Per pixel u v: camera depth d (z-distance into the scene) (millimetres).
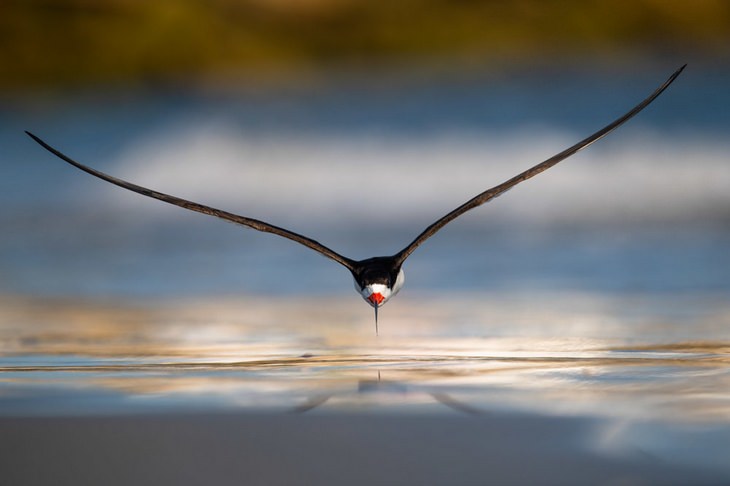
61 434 8609
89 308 15742
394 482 7336
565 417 8938
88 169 10617
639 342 12477
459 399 9711
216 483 7355
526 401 9562
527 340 12812
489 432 8531
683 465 7488
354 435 8531
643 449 7926
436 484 7277
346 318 14688
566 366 11164
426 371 11039
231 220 10977
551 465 7602
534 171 11062
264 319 14695
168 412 9328
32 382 10602
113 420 9047
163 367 11422
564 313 14508
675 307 14688
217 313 15203
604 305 15031
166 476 7520
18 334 13602
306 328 13984
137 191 10680
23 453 8102
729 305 14719
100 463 7816
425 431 8609
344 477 7461
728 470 7348
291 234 11227
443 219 11469
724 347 12039
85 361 11820
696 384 10117
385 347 12562
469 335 13242
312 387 10320
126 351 12461
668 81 11172
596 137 10977
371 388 10227
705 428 8469
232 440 8414
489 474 7453
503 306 15195
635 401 9453
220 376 10891
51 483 7379
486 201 11219
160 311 15422
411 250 11422
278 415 9195
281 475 7512
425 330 13664
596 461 7660
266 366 11461
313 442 8352
